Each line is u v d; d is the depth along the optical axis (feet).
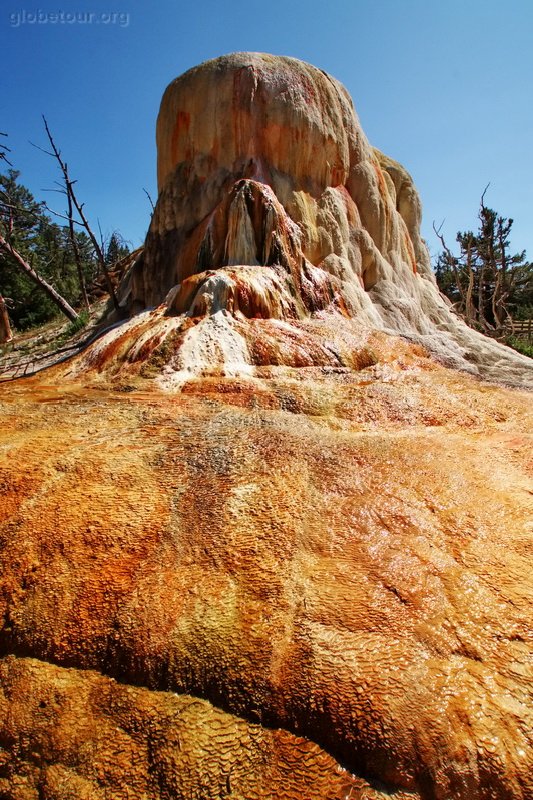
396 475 12.12
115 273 62.08
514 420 17.58
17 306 73.87
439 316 39.42
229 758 6.72
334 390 18.33
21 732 7.27
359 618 7.94
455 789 6.24
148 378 18.71
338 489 11.26
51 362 32.81
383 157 44.78
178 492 10.81
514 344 47.98
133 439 13.02
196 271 29.07
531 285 91.56
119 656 7.91
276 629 7.86
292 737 6.88
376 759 6.50
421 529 10.12
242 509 10.26
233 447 12.63
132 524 9.82
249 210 27.20
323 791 6.36
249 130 30.91
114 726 7.24
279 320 23.84
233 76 31.17
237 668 7.47
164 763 6.73
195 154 33.14
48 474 11.16
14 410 15.19
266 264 26.45
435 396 18.83
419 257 45.52
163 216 34.30
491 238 72.54
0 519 10.01
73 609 8.47
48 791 6.73
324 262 30.86
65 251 100.83
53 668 7.97
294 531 9.74
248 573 8.81
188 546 9.40
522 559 9.43
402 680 7.06
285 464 12.00
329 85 34.68
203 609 8.22
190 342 20.15
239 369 19.48
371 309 30.83
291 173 31.91
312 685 7.13
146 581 8.76
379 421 16.61
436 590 8.53
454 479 12.16
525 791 6.08
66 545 9.39
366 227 36.17
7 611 8.63
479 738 6.46
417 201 45.65
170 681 7.59
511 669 7.26
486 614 8.11
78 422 14.15
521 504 11.28
